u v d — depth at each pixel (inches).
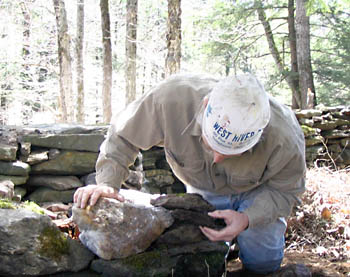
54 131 130.0
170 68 195.6
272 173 81.4
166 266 83.1
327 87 467.5
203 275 87.6
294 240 122.9
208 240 89.6
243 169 81.4
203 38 482.0
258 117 64.9
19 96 507.5
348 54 443.5
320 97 474.3
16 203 90.0
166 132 82.2
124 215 80.4
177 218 87.1
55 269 77.3
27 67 552.4
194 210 88.4
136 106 84.6
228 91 65.6
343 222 126.0
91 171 131.2
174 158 87.0
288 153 77.5
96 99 619.2
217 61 505.0
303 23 406.3
